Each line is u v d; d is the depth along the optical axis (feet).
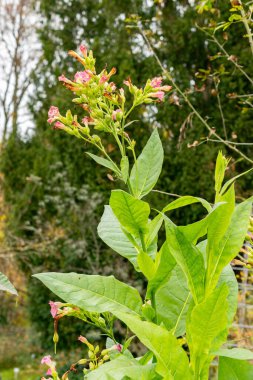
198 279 3.83
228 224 3.76
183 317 4.32
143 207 4.00
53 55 31.65
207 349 3.74
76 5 31.22
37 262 28.94
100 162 4.46
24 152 31.99
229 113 25.73
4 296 32.89
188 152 25.67
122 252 4.56
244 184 24.67
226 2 24.62
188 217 25.80
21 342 32.76
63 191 27.84
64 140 28.22
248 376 4.05
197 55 27.40
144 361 4.27
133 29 26.94
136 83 27.32
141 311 4.18
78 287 4.14
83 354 26.35
